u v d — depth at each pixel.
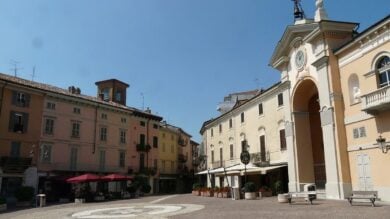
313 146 30.70
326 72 25.00
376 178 20.91
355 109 23.02
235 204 23.39
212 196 36.50
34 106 40.06
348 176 23.17
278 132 34.97
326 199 23.98
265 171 31.53
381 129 20.75
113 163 49.78
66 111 43.88
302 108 30.64
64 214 21.23
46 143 40.97
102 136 48.50
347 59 23.88
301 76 28.98
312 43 27.05
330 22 24.92
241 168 34.31
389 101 19.17
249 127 41.34
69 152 43.59
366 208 16.72
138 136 55.78
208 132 55.41
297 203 21.64
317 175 30.12
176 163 69.25
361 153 22.25
